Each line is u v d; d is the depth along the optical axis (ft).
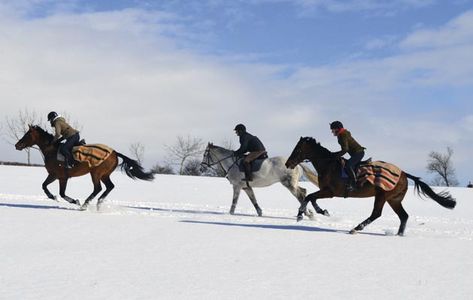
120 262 26.76
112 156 51.31
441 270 27.37
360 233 42.14
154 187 95.81
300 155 43.55
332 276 25.09
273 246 32.99
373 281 24.36
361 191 41.16
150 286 22.17
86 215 46.52
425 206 82.94
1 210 47.91
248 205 72.90
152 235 35.81
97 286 21.90
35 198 65.82
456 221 60.64
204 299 20.43
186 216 50.57
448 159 266.98
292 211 65.26
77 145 51.13
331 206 76.07
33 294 20.48
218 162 56.03
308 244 34.35
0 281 22.35
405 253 32.17
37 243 31.50
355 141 41.88
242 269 25.96
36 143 51.62
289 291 22.02
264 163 53.88
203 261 27.61
